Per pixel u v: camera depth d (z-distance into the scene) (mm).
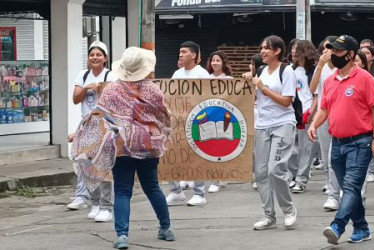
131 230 9164
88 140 8203
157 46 24547
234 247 8148
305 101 11844
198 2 22828
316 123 8438
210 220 9750
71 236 8930
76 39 15875
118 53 18172
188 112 9656
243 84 9508
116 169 8172
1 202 12219
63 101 15773
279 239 8461
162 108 8180
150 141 8086
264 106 8805
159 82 9680
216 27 23891
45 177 13742
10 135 17156
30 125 17500
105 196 9727
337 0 22094
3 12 16844
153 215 10234
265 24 23656
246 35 23875
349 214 7844
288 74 8664
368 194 11797
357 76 7957
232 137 9609
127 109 8070
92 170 8188
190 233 8922
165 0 23203
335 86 8102
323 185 13062
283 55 8867
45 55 17891
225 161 9641
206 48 24062
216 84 9570
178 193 11070
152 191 8383
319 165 15297
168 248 8172
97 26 18266
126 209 8195
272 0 22094
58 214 10914
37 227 9695
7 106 17078
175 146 9719
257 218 9828
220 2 22500
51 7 15812
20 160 15023
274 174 8719
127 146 8016
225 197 11742
